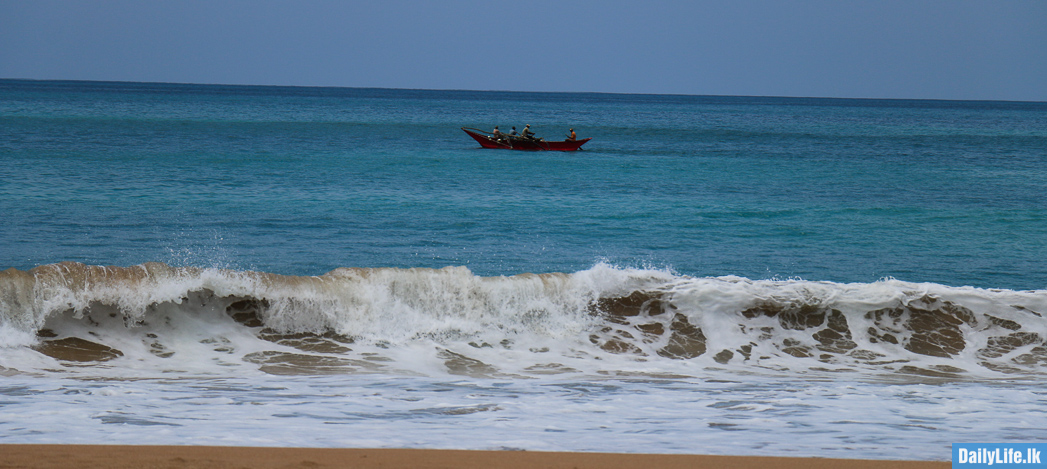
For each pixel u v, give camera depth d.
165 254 48.12
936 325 30.17
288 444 15.82
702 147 160.50
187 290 27.27
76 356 24.36
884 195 86.38
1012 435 18.17
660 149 152.12
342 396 21.16
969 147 167.75
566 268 48.91
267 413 18.86
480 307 29.12
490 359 26.70
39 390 20.56
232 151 120.00
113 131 153.12
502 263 49.75
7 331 24.70
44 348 24.58
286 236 55.47
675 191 87.62
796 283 31.70
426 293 28.81
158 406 19.23
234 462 13.91
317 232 57.38
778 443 17.03
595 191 85.94
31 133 138.38
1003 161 132.88
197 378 23.03
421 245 54.31
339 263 47.88
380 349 27.05
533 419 18.98
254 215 63.22
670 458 15.31
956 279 47.91
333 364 25.36
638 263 50.75
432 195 78.88
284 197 73.69
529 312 29.44
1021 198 85.12
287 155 116.75
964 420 19.64
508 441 16.69
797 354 28.28
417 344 27.70
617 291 30.61
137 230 54.84
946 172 113.19
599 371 25.73
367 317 28.11
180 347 25.77
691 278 31.64
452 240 56.47
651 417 19.48
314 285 28.11
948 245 58.25
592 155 132.88
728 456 15.57
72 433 16.27
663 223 65.88
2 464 13.31
